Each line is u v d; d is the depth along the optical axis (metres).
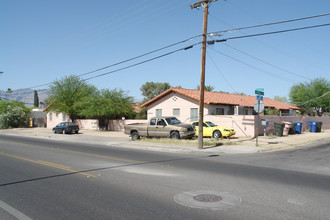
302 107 40.78
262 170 9.11
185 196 6.15
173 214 5.01
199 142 15.27
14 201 6.00
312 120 28.53
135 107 40.44
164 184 7.27
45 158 12.33
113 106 34.44
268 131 23.19
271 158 11.98
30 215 5.13
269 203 5.54
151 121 20.61
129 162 11.05
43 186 7.28
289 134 23.20
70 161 11.40
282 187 6.80
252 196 6.04
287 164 10.32
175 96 28.58
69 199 6.09
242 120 22.50
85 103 36.44
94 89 41.84
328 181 7.43
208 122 21.83
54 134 31.31
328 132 25.81
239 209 5.20
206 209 5.25
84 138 25.28
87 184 7.41
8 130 44.16
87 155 13.33
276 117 24.20
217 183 7.30
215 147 15.88
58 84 39.53
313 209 5.15
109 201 5.89
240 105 27.75
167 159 11.91
